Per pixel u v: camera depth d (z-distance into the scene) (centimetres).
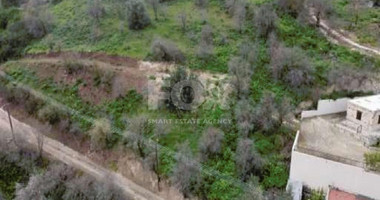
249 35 4503
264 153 3334
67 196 3375
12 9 5853
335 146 3172
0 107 4453
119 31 4800
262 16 4519
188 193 3247
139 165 3538
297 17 4750
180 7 5262
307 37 4469
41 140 3797
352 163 2952
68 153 3844
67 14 5466
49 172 3534
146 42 4550
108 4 5453
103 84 4172
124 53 4419
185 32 4647
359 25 4722
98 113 3978
